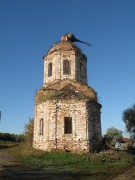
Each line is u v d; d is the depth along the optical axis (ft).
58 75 102.27
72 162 74.74
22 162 75.97
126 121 120.67
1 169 63.46
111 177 51.85
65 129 92.22
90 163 74.08
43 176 55.06
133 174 52.85
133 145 153.17
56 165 71.10
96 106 100.42
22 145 114.83
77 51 105.91
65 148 89.81
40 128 97.14
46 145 91.30
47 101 94.99
